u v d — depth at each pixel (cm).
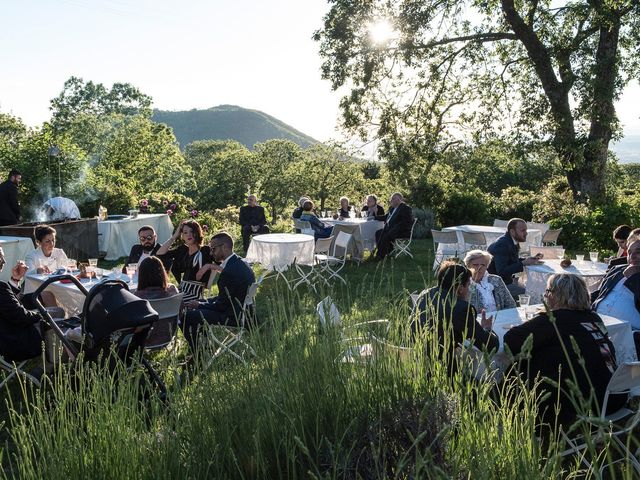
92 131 4916
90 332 393
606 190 2005
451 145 2142
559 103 1936
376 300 332
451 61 2080
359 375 267
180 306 560
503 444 217
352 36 1995
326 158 5612
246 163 7056
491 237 1099
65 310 586
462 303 362
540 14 1998
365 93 2077
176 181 4947
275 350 281
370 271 1091
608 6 1852
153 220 1328
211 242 573
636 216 1469
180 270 709
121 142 4478
